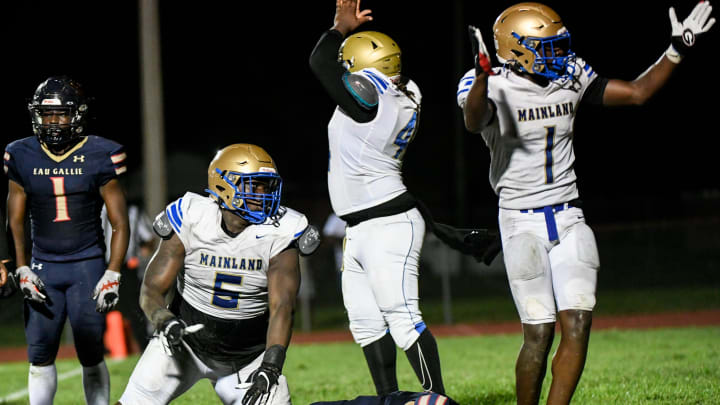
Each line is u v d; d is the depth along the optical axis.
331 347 30.44
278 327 10.53
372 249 12.95
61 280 13.77
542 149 12.09
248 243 10.91
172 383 11.22
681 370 19.09
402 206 13.06
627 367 20.30
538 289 11.95
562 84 12.07
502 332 34.25
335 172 13.24
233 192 10.78
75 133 13.61
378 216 13.00
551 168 12.14
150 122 33.50
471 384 18.62
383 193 12.97
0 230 13.70
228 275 10.95
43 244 13.83
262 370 10.14
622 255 44.59
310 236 11.05
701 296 41.03
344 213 13.23
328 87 12.64
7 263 13.70
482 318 38.88
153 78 33.56
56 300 13.82
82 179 13.66
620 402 15.28
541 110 11.98
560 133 12.12
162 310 10.45
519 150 12.12
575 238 12.11
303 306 37.91
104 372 14.15
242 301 11.08
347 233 13.44
